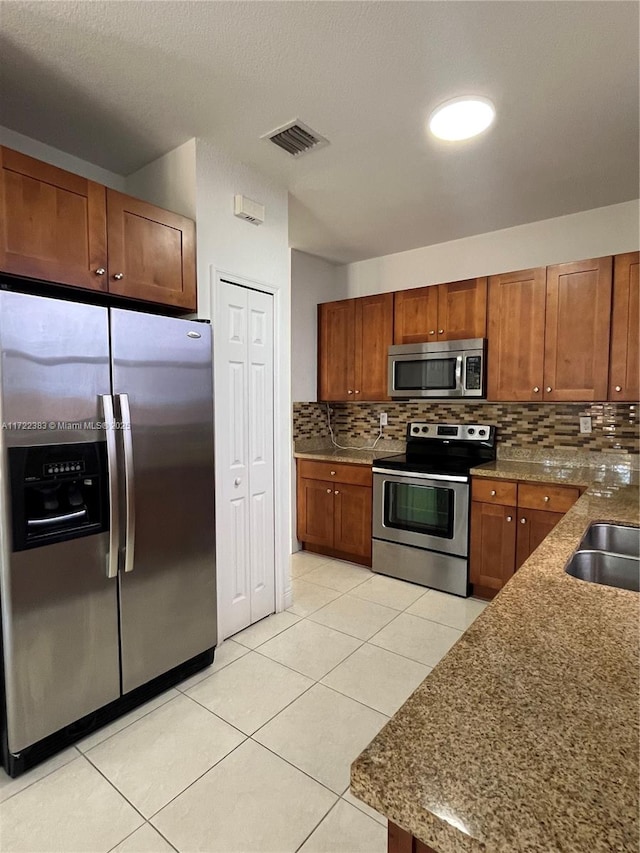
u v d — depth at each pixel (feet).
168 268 7.21
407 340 12.07
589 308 9.47
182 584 7.22
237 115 6.88
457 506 10.45
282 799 5.20
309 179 8.87
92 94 6.39
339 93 6.34
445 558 10.69
